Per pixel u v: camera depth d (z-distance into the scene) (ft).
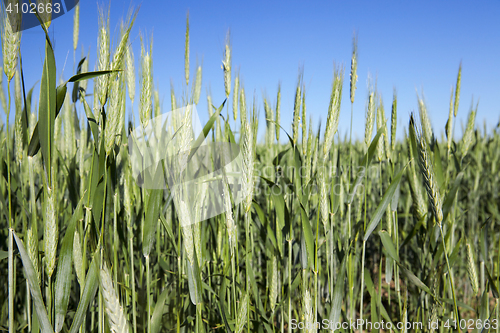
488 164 3.60
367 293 3.03
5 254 1.48
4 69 1.12
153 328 1.44
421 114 1.76
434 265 1.67
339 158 1.82
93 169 1.29
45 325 1.20
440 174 1.72
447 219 1.81
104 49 1.27
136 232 1.78
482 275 1.88
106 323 1.43
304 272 1.56
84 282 1.27
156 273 1.85
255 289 1.75
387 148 1.83
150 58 1.43
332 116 1.50
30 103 1.63
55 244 1.21
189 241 1.32
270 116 2.33
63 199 2.04
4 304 1.84
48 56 1.14
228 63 1.73
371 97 1.61
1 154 1.55
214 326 1.73
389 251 1.63
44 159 1.16
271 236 1.65
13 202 1.89
